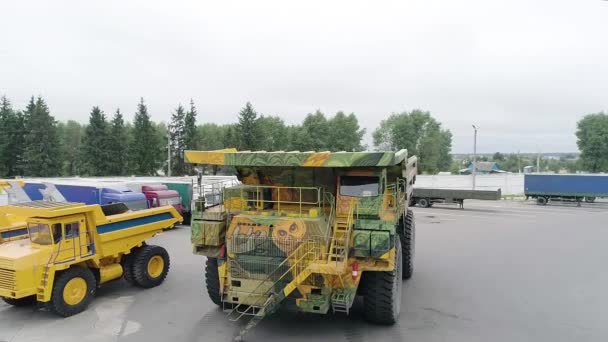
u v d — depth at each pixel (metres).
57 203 9.37
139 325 8.02
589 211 29.62
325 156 7.05
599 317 8.66
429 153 71.12
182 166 58.16
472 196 29.75
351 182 7.66
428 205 31.48
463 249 15.41
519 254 14.66
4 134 52.19
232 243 7.29
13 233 9.69
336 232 7.18
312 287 6.89
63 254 8.48
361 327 7.92
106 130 53.12
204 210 7.88
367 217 7.33
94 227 9.08
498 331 7.86
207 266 8.44
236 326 7.95
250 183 8.60
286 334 7.58
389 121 72.12
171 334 7.61
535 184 35.66
